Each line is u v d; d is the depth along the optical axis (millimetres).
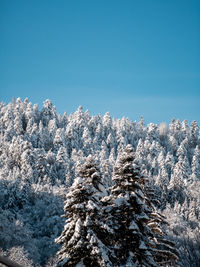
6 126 145125
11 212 60719
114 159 121500
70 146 136875
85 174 18000
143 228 16516
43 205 65062
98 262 14578
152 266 15805
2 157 100438
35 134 132875
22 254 39156
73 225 15836
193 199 79625
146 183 19109
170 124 186625
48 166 90375
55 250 50344
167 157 127688
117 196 17203
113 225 16562
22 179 75438
